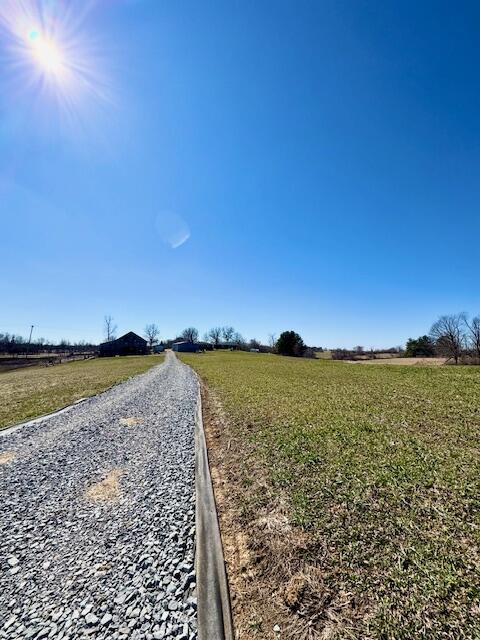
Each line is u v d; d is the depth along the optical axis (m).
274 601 3.12
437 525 3.93
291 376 20.61
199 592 3.29
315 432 7.75
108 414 12.20
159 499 5.46
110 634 2.90
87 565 3.86
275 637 2.74
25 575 3.71
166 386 19.88
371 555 3.51
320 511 4.43
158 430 9.83
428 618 2.72
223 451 7.45
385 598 2.96
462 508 4.26
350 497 4.70
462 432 7.33
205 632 2.83
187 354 71.62
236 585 3.40
